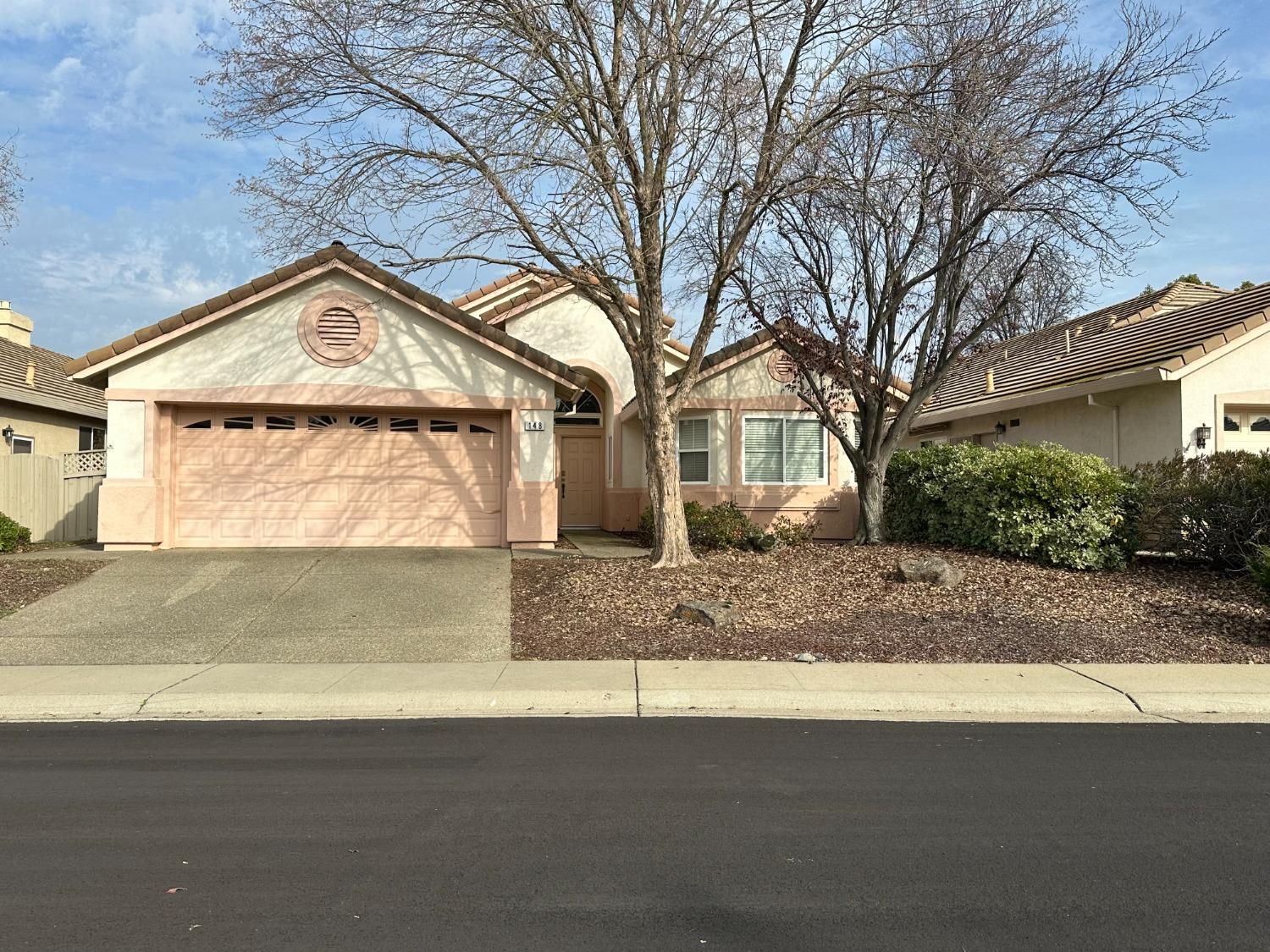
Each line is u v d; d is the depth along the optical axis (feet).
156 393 48.80
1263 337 48.57
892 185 46.03
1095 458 46.39
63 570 43.09
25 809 17.81
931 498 50.98
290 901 13.65
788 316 49.08
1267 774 20.12
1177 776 19.97
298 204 42.14
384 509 51.42
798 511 61.36
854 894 13.91
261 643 33.12
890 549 47.80
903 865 15.02
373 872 14.71
